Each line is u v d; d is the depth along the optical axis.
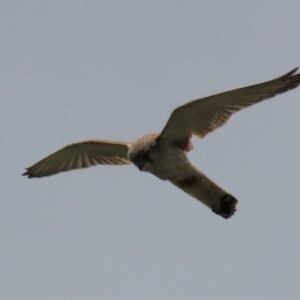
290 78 15.69
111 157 18.52
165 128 16.72
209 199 17.16
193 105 16.19
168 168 16.92
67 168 19.02
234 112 16.45
